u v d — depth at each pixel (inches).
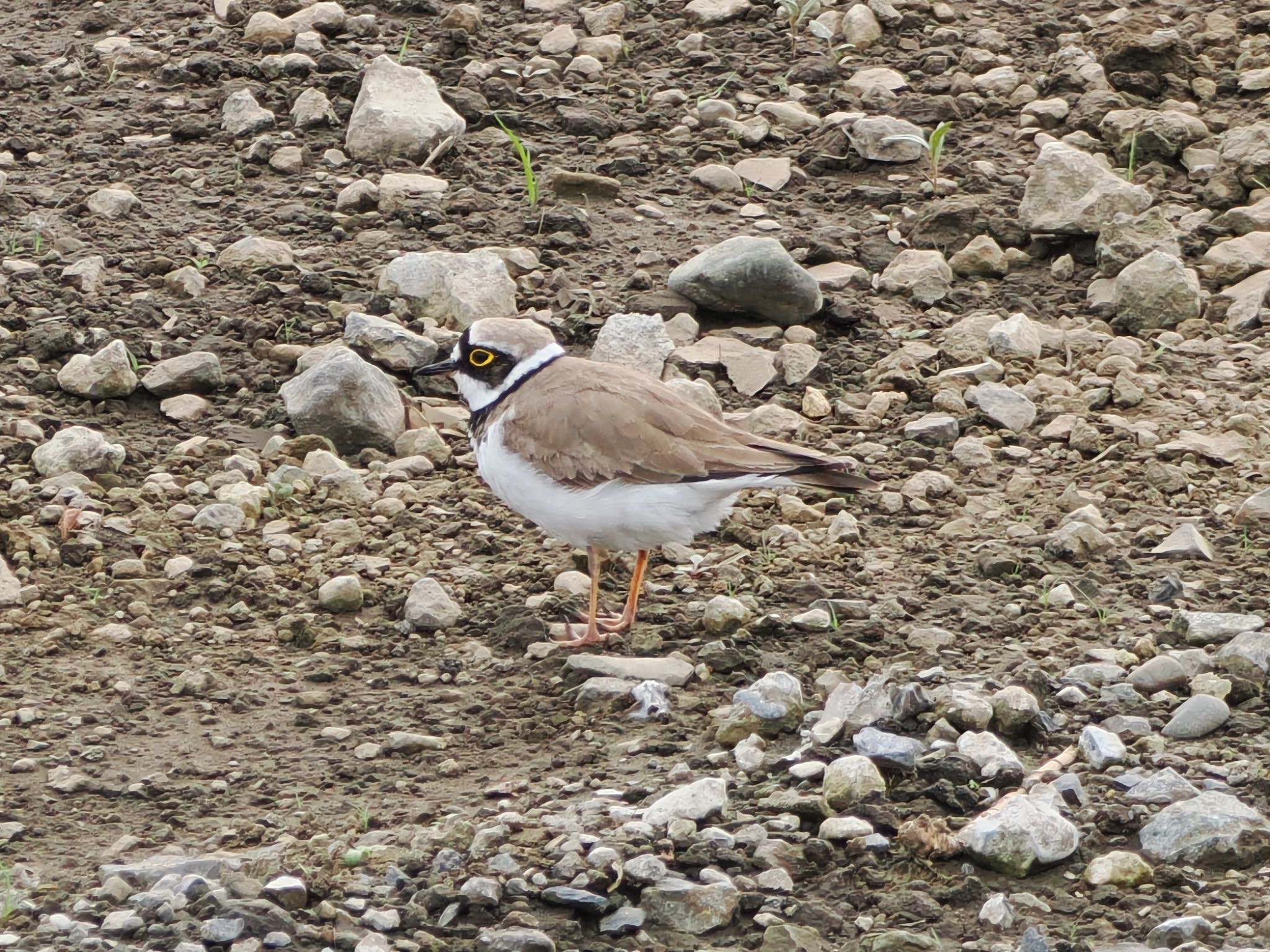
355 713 409.1
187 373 552.7
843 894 337.1
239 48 771.4
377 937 319.0
